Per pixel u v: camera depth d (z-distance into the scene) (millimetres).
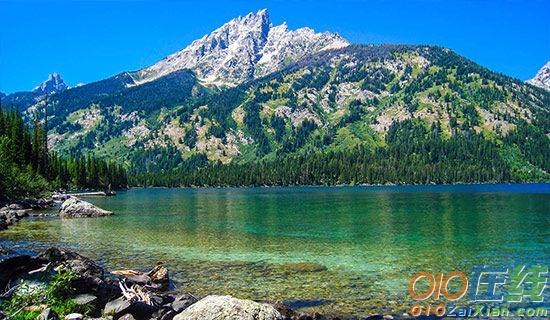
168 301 20453
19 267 20328
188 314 15141
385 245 37719
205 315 14852
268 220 60312
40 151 134250
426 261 30594
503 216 64500
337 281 24984
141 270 27703
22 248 35344
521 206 85812
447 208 81500
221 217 65312
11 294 17938
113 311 17672
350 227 51000
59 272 18203
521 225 52312
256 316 15008
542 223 54438
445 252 34188
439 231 47000
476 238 41625
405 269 28047
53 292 17625
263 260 31094
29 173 102438
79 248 36000
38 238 41594
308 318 18344
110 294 19547
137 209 84438
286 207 89000
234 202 111688
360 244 38344
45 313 14805
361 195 147500
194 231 47812
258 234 45094
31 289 17797
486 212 71688
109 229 49281
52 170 149875
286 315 18203
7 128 116062
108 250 35188
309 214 70312
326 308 20172
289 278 25734
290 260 31141
